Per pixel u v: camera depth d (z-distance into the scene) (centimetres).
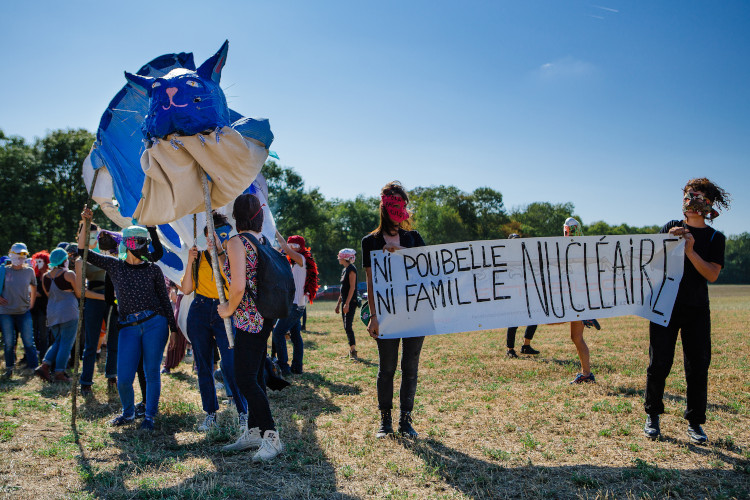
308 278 754
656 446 420
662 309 440
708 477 354
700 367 427
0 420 505
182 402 592
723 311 2125
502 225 9625
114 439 457
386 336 456
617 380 679
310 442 442
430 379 719
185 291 493
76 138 4994
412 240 480
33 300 816
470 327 466
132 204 505
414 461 395
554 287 475
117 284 504
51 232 5112
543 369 770
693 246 439
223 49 413
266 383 499
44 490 337
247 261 385
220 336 491
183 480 359
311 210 7038
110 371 658
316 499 328
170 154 389
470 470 378
